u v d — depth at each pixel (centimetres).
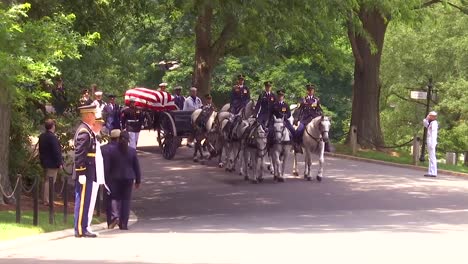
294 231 2880
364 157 6291
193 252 2222
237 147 5147
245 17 4162
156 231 2911
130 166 2961
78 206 2675
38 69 2670
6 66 2566
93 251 2264
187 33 8075
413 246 2405
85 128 2698
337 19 4431
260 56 7075
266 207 3800
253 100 5097
